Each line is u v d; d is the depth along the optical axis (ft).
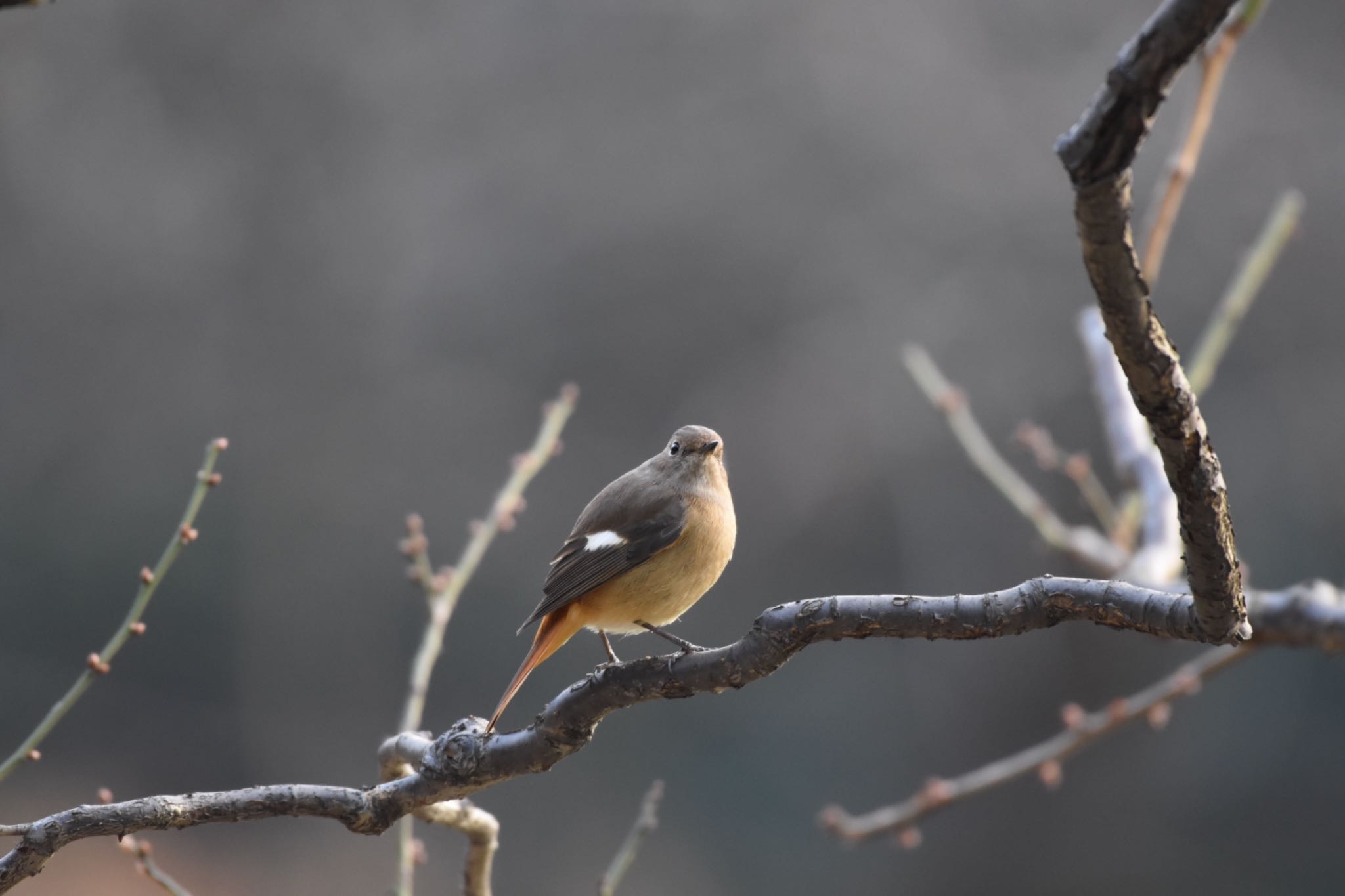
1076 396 59.67
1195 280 59.57
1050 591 9.11
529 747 11.00
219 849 62.54
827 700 64.03
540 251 68.18
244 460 70.74
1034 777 58.44
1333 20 59.52
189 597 69.92
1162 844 57.21
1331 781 57.26
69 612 69.87
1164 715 17.78
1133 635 57.47
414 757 12.82
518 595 67.82
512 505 17.40
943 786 18.48
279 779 66.74
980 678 60.13
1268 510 58.39
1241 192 59.36
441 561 67.92
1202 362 19.51
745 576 64.54
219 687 69.05
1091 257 6.77
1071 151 6.38
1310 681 58.80
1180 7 5.95
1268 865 56.59
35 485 70.44
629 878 61.31
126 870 59.16
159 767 66.28
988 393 60.44
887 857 60.34
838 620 9.87
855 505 62.75
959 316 61.31
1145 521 17.53
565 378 67.46
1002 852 58.13
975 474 60.13
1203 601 8.18
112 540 70.49
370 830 11.14
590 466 67.26
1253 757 58.13
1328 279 58.59
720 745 64.64
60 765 65.87
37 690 68.08
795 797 62.85
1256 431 58.70
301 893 60.90
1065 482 59.26
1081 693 58.49
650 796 15.46
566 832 63.00
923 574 60.13
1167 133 59.72
